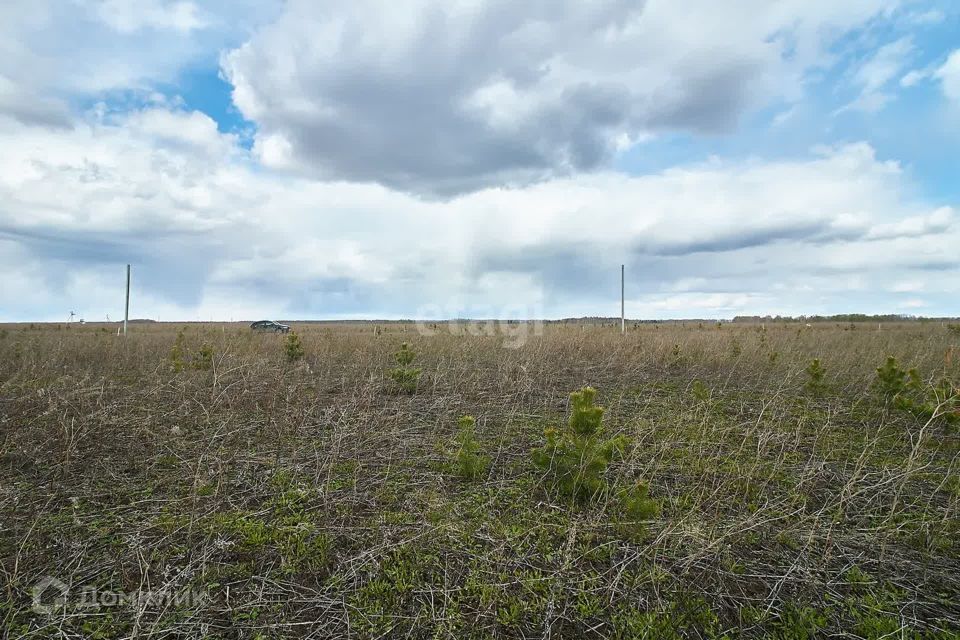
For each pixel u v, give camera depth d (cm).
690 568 307
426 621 261
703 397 714
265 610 269
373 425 571
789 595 287
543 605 274
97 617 261
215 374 664
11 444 482
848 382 909
